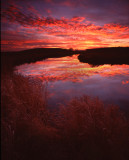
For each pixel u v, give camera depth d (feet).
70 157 4.84
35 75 25.09
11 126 5.56
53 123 8.36
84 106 8.47
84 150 5.16
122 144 5.27
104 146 5.23
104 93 15.67
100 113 7.66
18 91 8.31
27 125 6.30
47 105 11.28
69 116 7.82
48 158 4.69
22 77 10.68
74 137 5.96
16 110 6.29
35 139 5.48
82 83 20.15
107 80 21.71
